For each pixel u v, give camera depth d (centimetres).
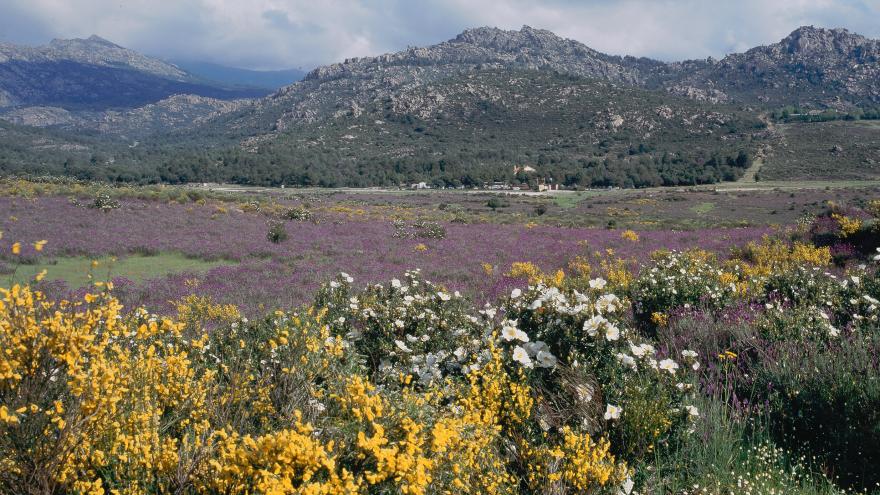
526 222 4200
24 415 225
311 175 15712
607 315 454
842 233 1463
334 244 2353
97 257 1844
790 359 467
